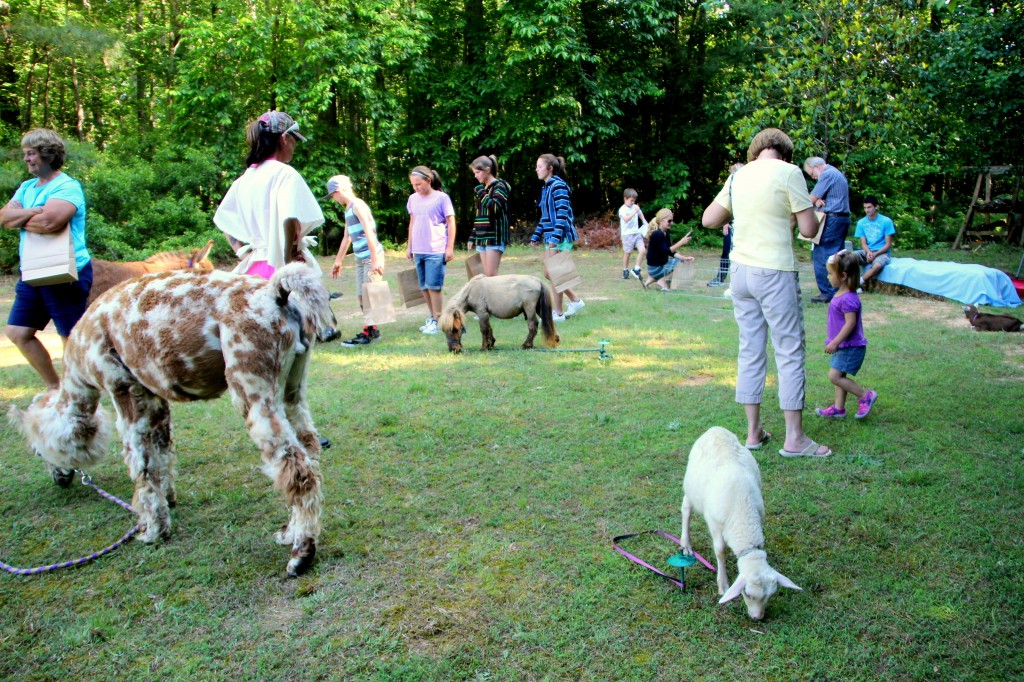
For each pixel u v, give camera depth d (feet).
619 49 71.92
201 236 54.60
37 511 13.71
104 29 61.82
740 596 10.59
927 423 17.48
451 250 28.68
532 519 13.07
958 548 11.73
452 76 69.26
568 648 9.47
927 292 35.88
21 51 64.59
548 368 23.40
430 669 9.05
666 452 16.05
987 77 40.63
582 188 79.10
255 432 11.15
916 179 65.26
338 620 10.14
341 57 61.77
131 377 12.09
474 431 17.54
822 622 9.91
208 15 69.05
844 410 18.11
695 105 76.13
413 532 12.64
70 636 9.73
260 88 63.87
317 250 65.92
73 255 15.39
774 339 15.64
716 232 71.82
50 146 15.26
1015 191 56.13
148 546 12.23
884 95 48.91
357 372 23.27
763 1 66.80
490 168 28.04
